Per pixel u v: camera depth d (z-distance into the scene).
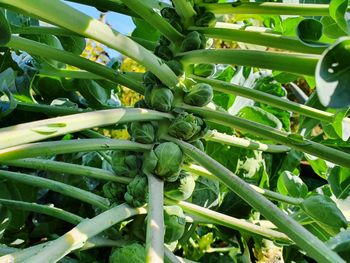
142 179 0.28
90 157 0.42
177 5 0.31
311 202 0.28
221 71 0.47
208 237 0.43
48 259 0.21
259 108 0.45
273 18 0.38
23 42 0.29
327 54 0.18
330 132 0.35
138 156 0.29
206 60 0.28
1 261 0.22
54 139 0.42
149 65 0.27
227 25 0.34
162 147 0.28
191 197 0.35
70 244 0.22
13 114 0.39
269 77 0.48
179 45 0.31
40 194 0.40
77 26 0.23
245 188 0.23
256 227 0.30
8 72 0.36
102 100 0.41
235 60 0.26
